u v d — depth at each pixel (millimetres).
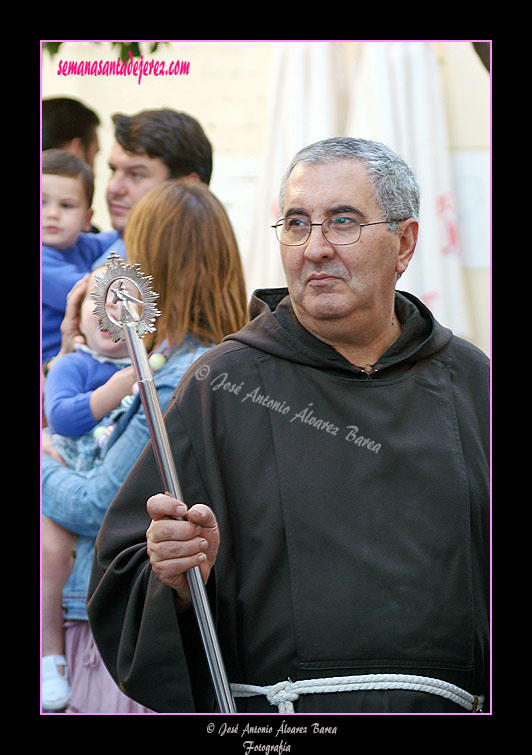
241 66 7590
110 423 7047
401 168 5211
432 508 5105
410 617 4941
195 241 7219
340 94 7527
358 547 4988
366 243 5055
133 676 4941
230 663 5051
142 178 7488
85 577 6957
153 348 7145
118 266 4801
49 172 7328
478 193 7465
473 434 5332
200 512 4652
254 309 5637
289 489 5066
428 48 7426
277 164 7523
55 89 7488
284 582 5000
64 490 6867
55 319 7234
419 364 5367
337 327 5172
